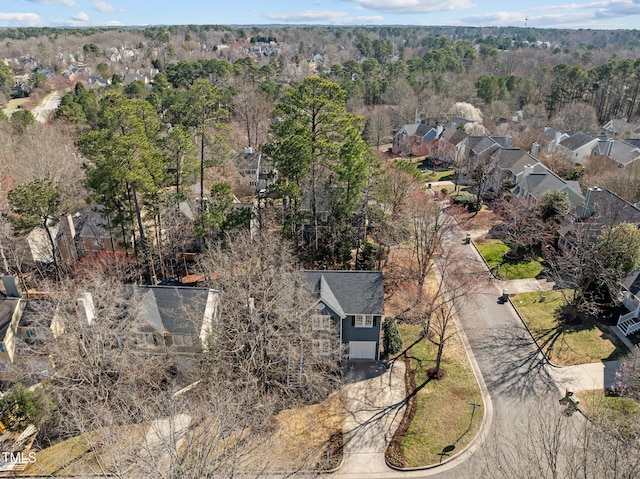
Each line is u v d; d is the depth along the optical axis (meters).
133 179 38.50
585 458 18.56
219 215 41.44
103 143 39.38
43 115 101.50
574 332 36.25
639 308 35.56
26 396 29.48
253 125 83.00
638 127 87.25
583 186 58.91
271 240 38.88
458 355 34.78
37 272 48.38
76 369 30.19
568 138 76.56
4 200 48.19
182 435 24.47
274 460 26.41
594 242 41.53
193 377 33.50
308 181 48.41
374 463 26.86
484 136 76.50
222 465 20.61
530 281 43.81
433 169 79.31
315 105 41.44
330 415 30.03
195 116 52.53
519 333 36.75
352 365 34.28
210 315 34.97
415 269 42.75
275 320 30.22
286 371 32.03
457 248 50.50
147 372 31.56
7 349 33.84
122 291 35.97
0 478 26.27
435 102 102.12
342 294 33.81
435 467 26.48
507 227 53.03
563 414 28.88
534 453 21.66
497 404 30.27
